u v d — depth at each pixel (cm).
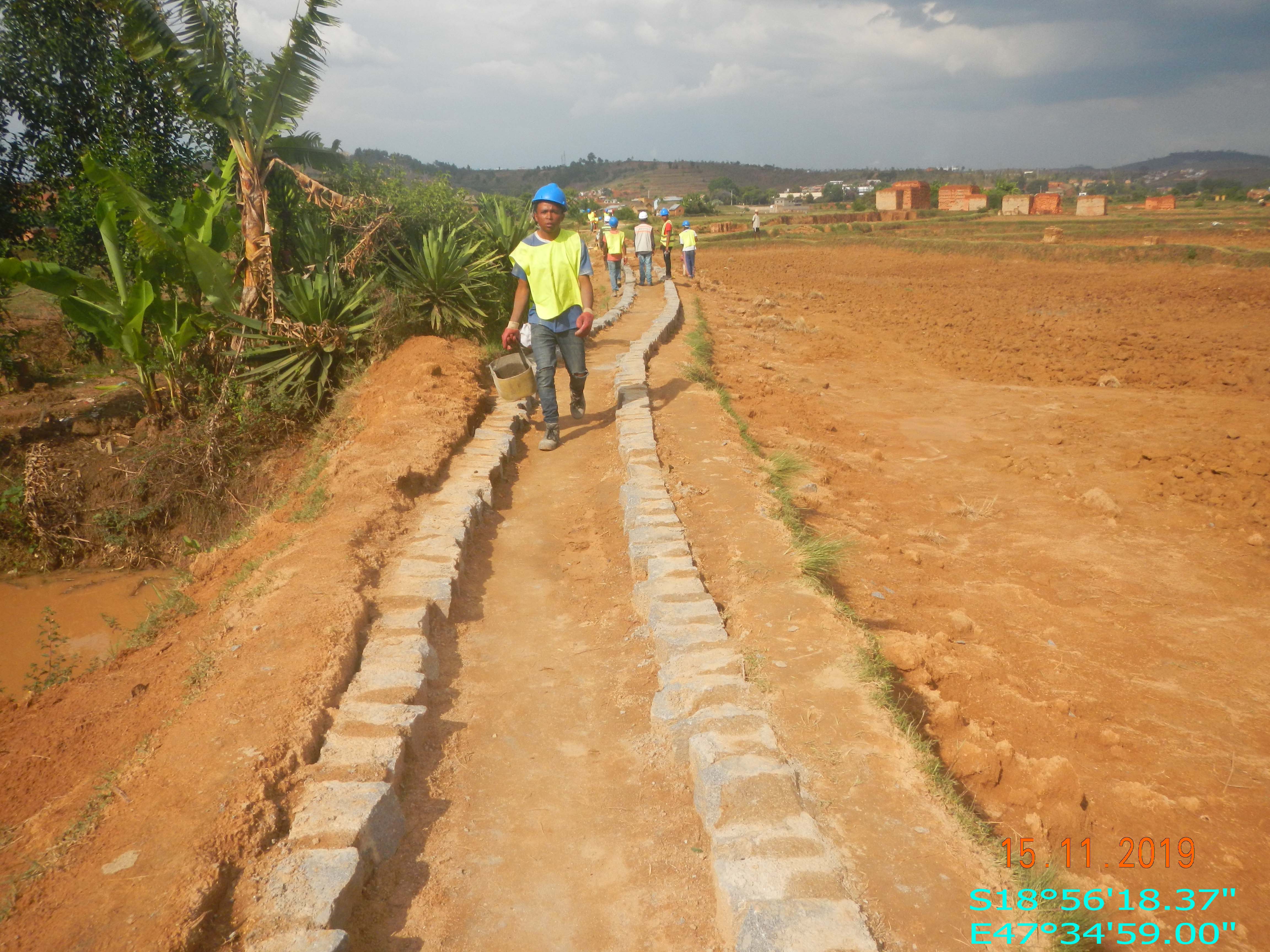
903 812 281
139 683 419
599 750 360
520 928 270
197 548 832
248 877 259
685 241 2267
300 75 950
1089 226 4816
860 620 443
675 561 472
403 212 1193
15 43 1173
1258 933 283
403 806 319
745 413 946
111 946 227
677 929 266
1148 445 884
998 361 1374
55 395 1139
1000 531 680
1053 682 447
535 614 481
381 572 482
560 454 754
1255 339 1550
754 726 322
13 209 1266
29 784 345
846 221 7231
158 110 1269
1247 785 366
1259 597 558
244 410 902
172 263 944
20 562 840
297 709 338
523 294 730
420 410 749
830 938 226
